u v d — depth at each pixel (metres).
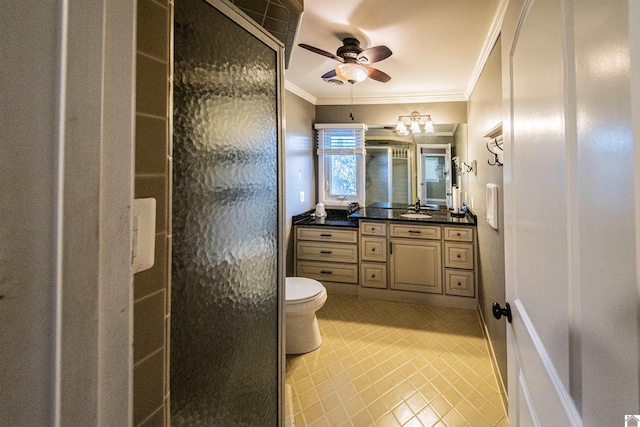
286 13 1.12
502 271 1.60
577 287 0.51
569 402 0.54
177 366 0.66
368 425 1.49
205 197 0.73
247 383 0.91
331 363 1.99
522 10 0.81
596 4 0.42
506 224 1.05
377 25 1.78
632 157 0.34
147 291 0.49
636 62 0.33
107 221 0.33
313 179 3.75
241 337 0.88
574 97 0.50
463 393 1.69
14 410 0.26
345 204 3.75
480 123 2.31
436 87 3.09
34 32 0.27
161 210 0.52
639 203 0.34
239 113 0.86
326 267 3.21
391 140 3.63
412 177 3.62
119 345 0.35
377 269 3.08
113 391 0.34
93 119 0.31
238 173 0.86
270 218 1.02
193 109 0.70
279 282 1.07
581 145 0.48
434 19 1.69
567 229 0.54
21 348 0.27
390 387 1.75
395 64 2.39
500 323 1.67
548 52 0.62
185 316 0.68
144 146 0.49
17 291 0.26
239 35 0.86
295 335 2.11
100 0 0.32
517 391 0.94
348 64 1.96
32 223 0.27
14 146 0.26
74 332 0.30
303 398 1.68
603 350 0.42
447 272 2.89
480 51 2.11
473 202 2.83
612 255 0.39
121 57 0.35
